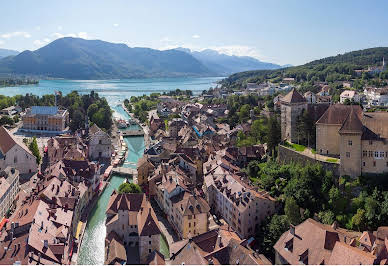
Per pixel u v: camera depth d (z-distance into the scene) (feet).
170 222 463.01
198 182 596.29
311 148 525.75
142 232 383.65
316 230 338.54
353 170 440.86
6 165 612.70
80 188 493.36
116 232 407.03
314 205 437.17
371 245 341.62
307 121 531.50
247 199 428.15
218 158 585.63
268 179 501.15
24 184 580.71
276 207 451.94
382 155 429.38
